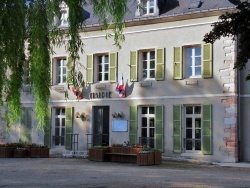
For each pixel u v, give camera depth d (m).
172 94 21.30
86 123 23.58
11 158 21.50
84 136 23.58
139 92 22.16
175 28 21.33
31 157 21.89
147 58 22.38
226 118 19.92
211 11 20.19
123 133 22.50
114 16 8.98
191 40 20.89
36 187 11.74
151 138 21.77
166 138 21.34
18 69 8.26
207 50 20.45
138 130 22.14
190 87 20.88
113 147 19.88
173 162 19.81
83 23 8.46
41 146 22.05
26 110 24.81
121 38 9.31
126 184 12.30
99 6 8.87
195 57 21.08
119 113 22.61
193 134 20.88
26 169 16.44
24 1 8.12
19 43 7.96
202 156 20.33
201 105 20.55
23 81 8.34
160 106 21.52
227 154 19.81
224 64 20.09
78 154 22.67
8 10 7.81
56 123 24.67
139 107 22.31
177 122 21.08
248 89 19.98
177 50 21.23
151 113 22.09
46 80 8.40
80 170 16.14
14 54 7.93
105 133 23.14
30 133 24.88
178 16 21.09
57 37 8.52
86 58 23.77
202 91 20.58
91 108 23.47
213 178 13.96
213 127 20.22
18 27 7.91
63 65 24.42
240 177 14.36
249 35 9.00
